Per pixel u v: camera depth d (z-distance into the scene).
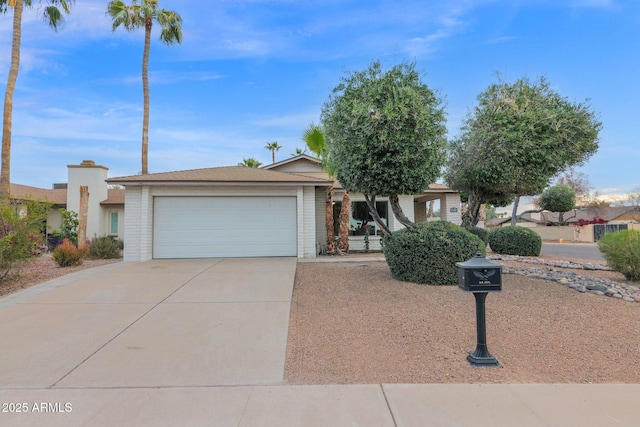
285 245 13.44
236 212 13.34
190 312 6.48
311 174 18.38
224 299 7.29
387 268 10.77
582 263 12.84
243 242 13.30
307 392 3.74
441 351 4.76
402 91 7.67
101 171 20.67
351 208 17.16
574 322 5.80
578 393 3.67
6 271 8.87
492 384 3.87
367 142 7.88
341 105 8.10
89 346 5.01
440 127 8.13
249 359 4.61
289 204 13.54
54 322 5.96
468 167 9.98
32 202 9.47
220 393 3.74
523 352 4.71
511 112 9.09
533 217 50.50
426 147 7.87
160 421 3.23
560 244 29.25
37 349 4.90
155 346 5.03
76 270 10.51
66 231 18.61
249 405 3.50
